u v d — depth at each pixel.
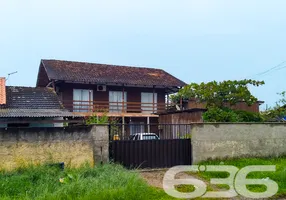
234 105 21.03
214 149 12.98
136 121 26.00
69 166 10.34
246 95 19.28
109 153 11.53
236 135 13.40
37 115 16.23
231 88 19.30
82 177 8.59
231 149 13.24
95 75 25.11
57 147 10.52
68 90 24.86
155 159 12.25
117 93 26.69
